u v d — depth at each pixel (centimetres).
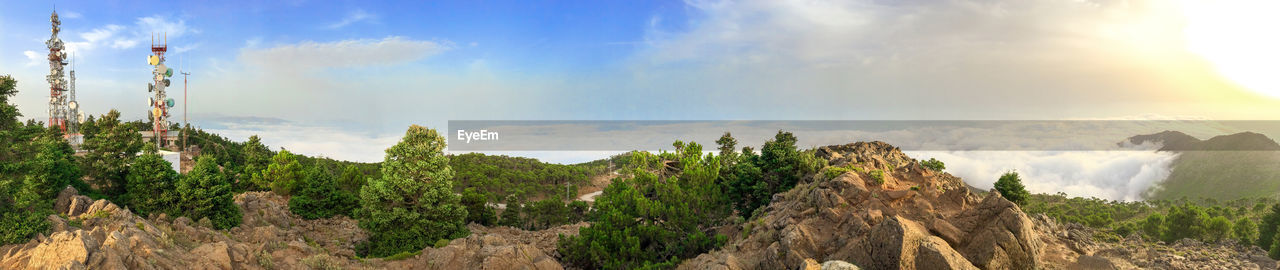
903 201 2644
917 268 2084
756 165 4844
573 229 5269
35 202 2783
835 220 2533
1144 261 2512
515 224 7769
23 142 3578
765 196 4388
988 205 2394
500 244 3612
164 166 4247
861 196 2694
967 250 2277
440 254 3256
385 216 4306
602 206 3725
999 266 2188
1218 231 5047
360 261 3328
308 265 2961
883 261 2123
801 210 2861
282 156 7044
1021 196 4150
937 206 2619
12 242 2505
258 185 6888
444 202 4597
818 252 2356
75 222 2995
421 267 3228
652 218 3666
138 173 4194
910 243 2105
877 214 2447
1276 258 2686
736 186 4700
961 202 2603
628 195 3678
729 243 3222
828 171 3098
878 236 2184
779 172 4497
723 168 5012
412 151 4397
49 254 2197
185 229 3300
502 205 11394
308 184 6075
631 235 3462
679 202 3706
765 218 3112
